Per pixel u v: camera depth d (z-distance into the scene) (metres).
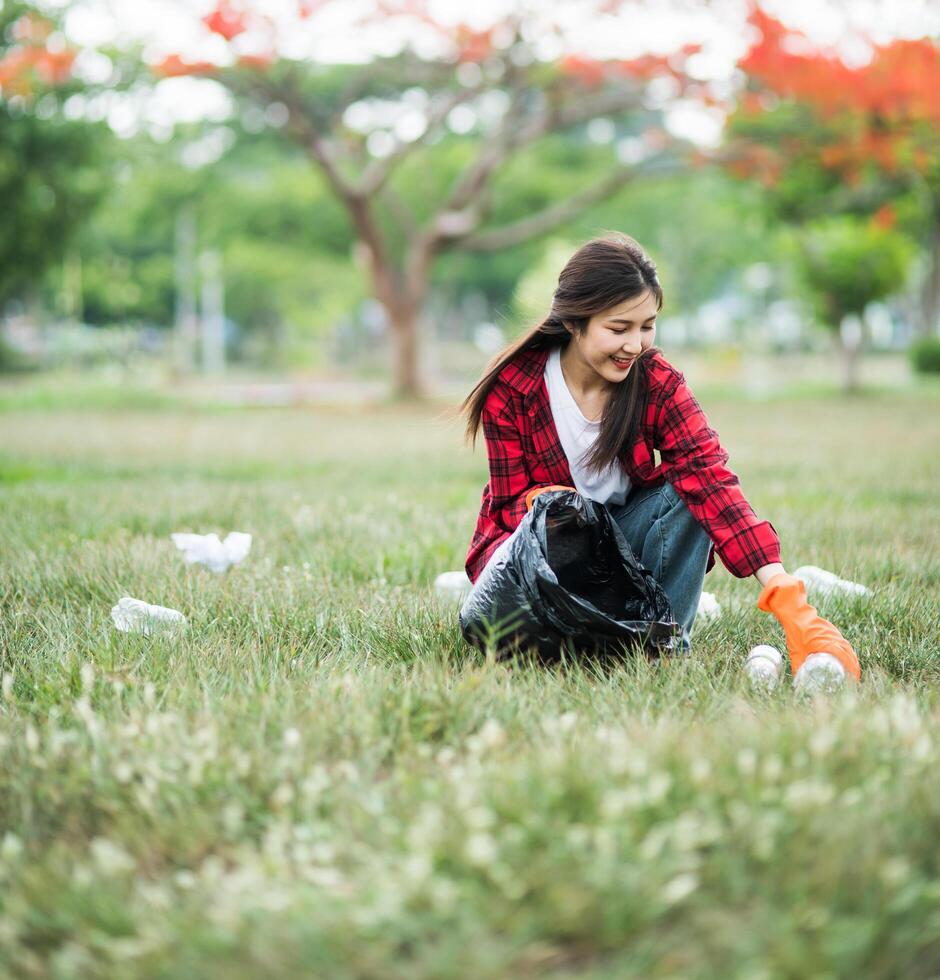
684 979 1.53
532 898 1.69
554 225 20.94
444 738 2.44
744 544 3.02
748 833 1.79
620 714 2.55
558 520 3.12
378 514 5.93
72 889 1.81
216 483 7.79
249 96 18.83
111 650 3.09
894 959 1.57
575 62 17.50
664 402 3.10
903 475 8.06
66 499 6.49
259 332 61.47
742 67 15.94
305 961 1.57
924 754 2.06
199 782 2.13
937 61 15.30
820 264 22.80
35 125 19.02
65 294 34.94
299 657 3.09
